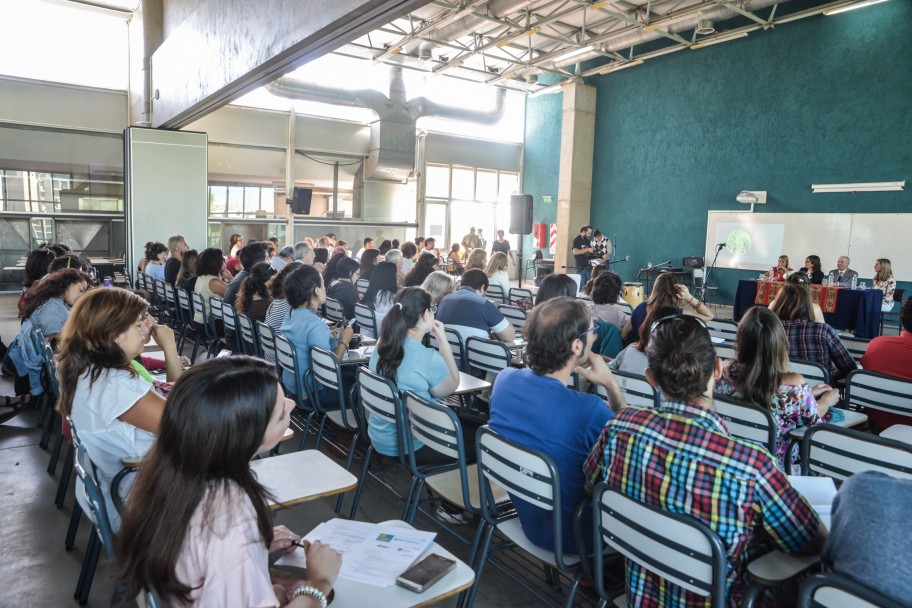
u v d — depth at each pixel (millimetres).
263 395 1153
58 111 11812
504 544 2271
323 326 3719
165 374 3352
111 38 12156
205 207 10531
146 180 10016
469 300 4301
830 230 10953
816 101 11062
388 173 14688
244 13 6438
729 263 12453
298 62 5957
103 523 1655
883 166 10305
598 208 15039
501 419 2074
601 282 4438
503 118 16266
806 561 1464
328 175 14445
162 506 1089
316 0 5016
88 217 12359
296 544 1419
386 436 2795
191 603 1089
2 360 4867
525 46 14047
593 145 15008
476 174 16797
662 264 12961
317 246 11500
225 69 7020
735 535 1436
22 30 11281
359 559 1463
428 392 2895
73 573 2656
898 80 10055
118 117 12438
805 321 3506
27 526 3039
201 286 6238
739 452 1429
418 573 1390
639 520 1553
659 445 1522
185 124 9836
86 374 2078
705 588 1441
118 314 2100
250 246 6242
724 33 11156
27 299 4312
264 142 13570
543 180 16906
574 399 1920
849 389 3146
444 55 14227
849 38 10570
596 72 13648
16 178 11547
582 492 1919
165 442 1120
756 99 11898
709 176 12773
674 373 1560
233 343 5508
